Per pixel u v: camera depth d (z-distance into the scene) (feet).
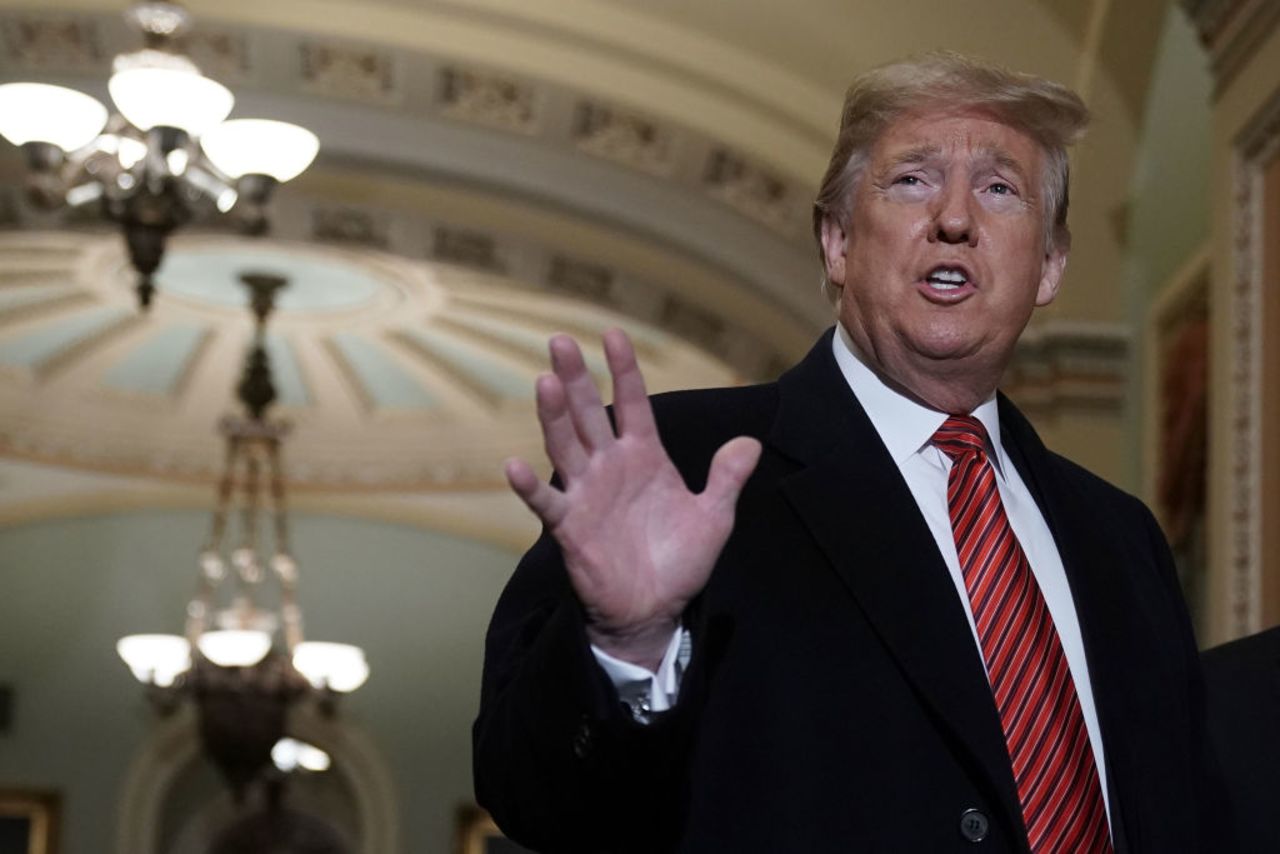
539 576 7.82
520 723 6.88
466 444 58.65
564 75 32.50
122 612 61.46
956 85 8.31
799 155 32.65
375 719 62.80
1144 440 29.12
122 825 60.85
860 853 7.09
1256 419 19.71
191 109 28.45
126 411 57.36
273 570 62.54
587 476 6.73
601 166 35.19
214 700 47.73
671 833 7.16
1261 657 11.21
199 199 30.45
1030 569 7.79
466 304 49.44
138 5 28.45
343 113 34.14
